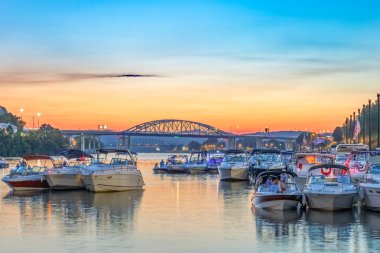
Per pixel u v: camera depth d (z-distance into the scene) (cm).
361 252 2828
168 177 8669
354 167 5581
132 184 5959
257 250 2895
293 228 3459
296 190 4309
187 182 7425
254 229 3447
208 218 3900
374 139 13412
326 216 3903
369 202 4094
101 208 4488
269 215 3984
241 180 7538
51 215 4112
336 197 4022
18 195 5588
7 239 3194
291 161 8919
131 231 3416
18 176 6044
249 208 4422
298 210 4178
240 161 7831
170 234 3316
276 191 4244
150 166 13962
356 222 3647
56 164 6606
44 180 6075
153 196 5400
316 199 4075
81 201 4994
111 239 3175
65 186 6047
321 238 3161
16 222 3784
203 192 5853
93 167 5800
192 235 3284
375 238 3148
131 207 4538
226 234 3303
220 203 4797
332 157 6500
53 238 3209
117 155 6781
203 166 9944
